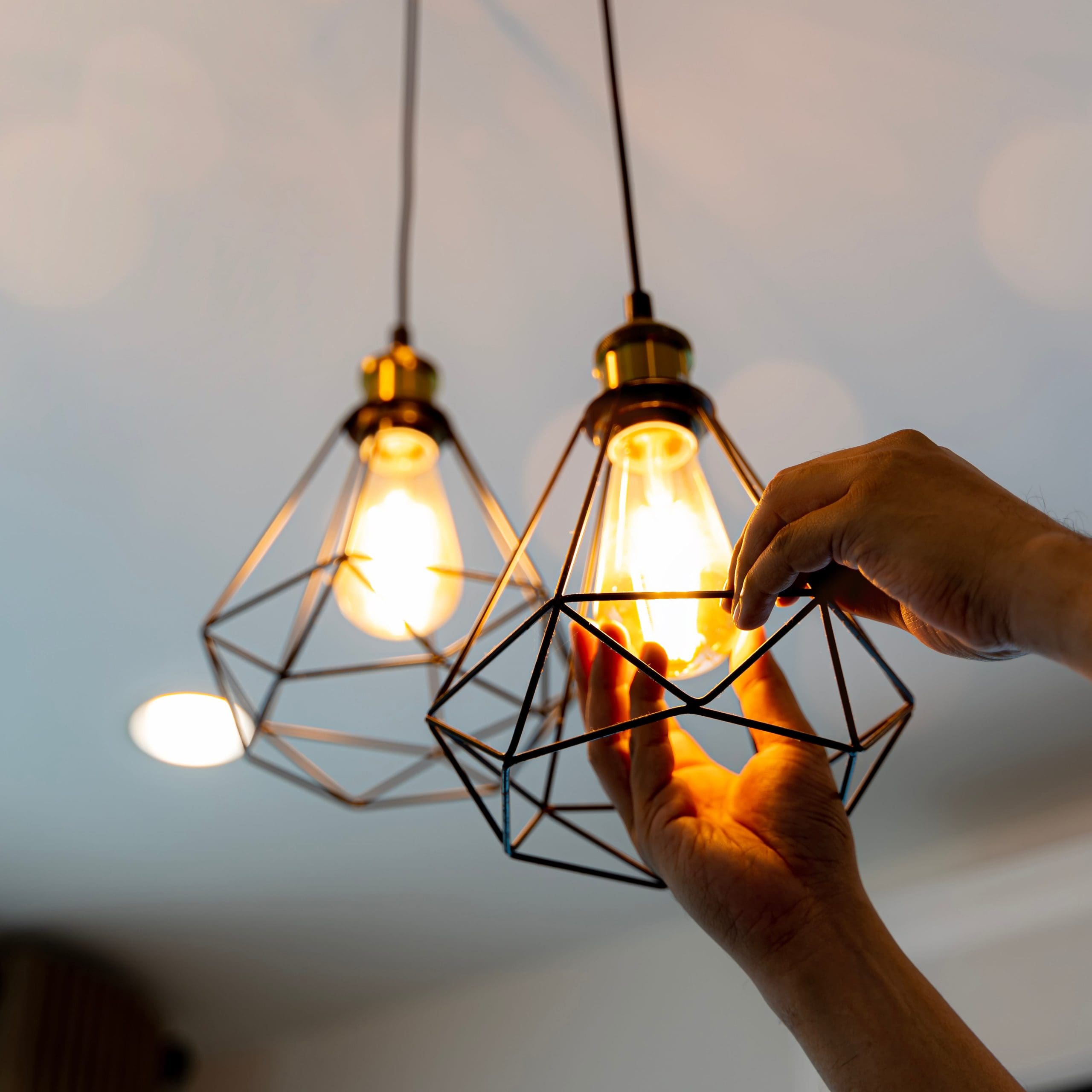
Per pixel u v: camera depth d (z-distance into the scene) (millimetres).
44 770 1635
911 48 1086
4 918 1938
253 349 1231
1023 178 1133
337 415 1271
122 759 1620
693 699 708
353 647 1431
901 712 792
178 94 1115
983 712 1537
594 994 1998
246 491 1317
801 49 1091
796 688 1496
